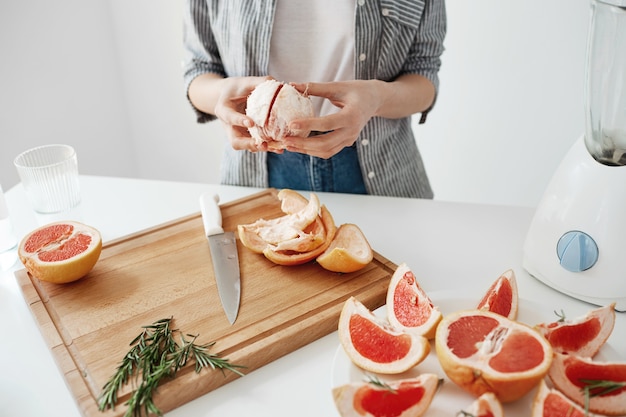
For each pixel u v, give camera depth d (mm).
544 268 967
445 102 1837
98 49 2209
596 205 875
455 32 1719
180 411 780
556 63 1577
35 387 828
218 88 1236
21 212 1314
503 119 1742
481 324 740
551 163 1719
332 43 1255
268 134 1015
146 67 2283
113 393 753
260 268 1024
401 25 1260
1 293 1029
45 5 1991
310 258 1011
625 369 700
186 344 825
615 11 785
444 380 760
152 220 1257
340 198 1308
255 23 1240
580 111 1593
